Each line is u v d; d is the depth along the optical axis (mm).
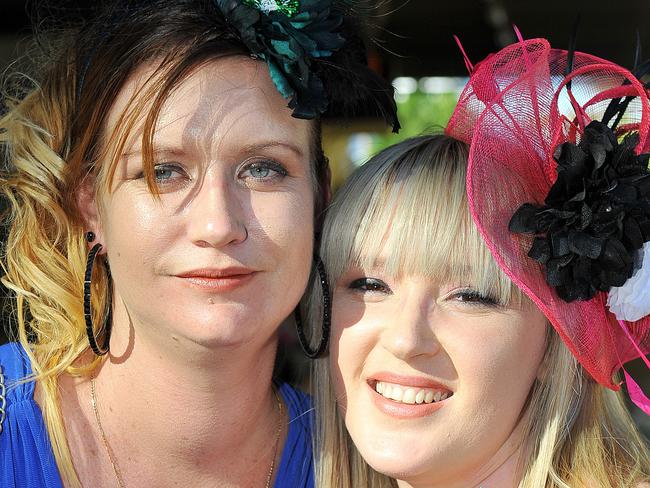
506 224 946
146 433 976
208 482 1000
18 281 1021
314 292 1028
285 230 939
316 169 1002
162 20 935
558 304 938
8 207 1060
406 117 3354
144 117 919
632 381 978
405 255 959
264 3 932
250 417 998
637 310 939
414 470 958
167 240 919
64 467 967
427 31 2385
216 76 924
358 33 1025
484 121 947
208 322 920
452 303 961
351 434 990
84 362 1003
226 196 919
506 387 961
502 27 2152
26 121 999
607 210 916
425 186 970
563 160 926
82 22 1021
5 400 970
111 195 934
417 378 957
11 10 1882
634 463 1005
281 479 1033
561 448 1003
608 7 1868
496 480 995
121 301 972
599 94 948
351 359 985
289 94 926
